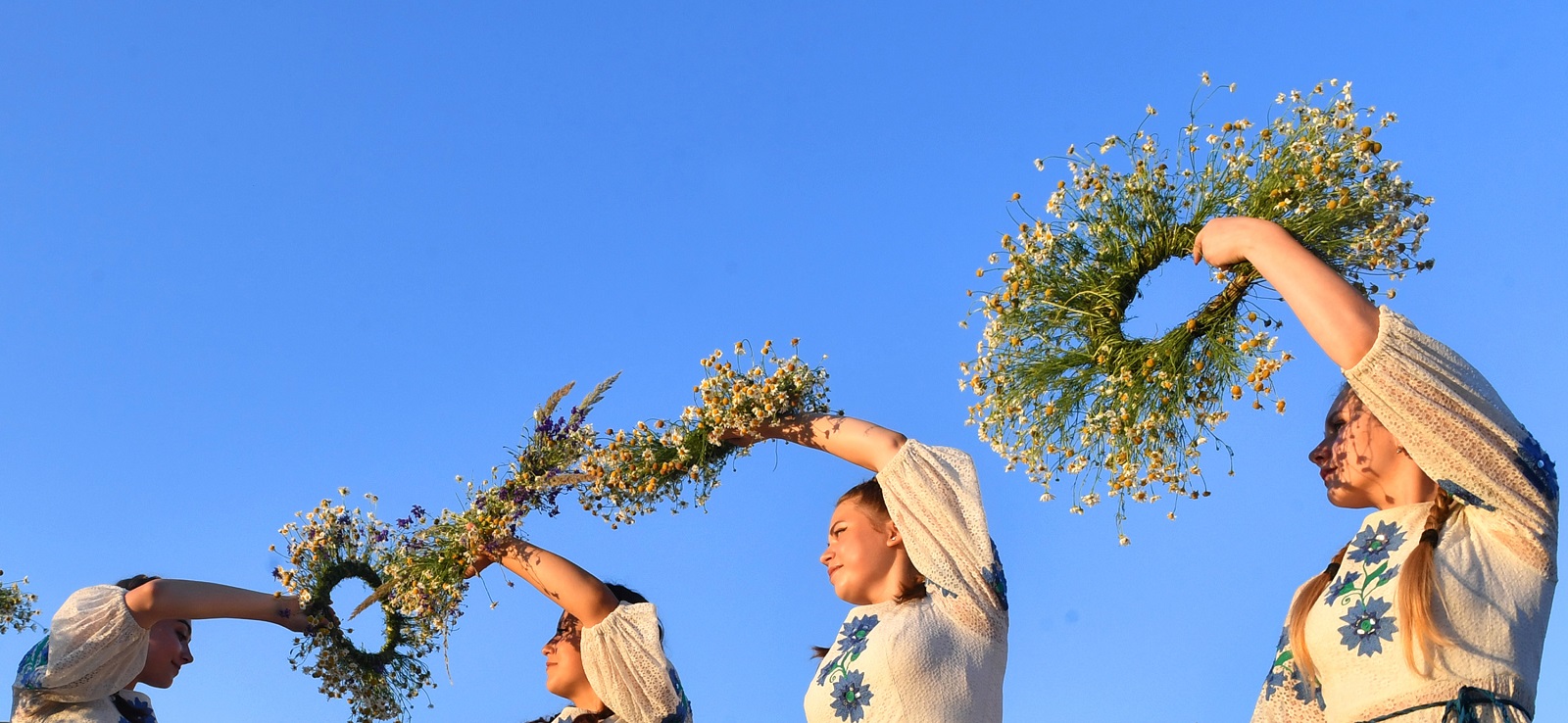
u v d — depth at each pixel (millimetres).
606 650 4523
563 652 4770
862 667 3549
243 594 4844
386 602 5043
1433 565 2734
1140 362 3551
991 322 3695
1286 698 3158
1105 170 3604
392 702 5086
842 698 3566
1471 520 2801
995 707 3590
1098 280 3605
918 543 3732
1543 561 2744
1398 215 3246
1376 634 2787
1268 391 3324
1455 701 2633
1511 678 2650
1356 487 3080
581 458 4629
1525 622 2701
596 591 4629
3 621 5867
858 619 3746
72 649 4480
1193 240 3469
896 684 3467
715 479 4488
